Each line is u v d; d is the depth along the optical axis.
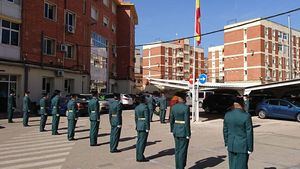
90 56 38.84
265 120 24.58
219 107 30.14
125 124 20.41
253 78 72.25
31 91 27.19
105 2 46.72
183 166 8.38
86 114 25.45
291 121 23.89
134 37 60.06
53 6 31.02
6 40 25.55
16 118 22.55
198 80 22.56
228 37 77.56
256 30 72.38
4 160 9.81
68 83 33.62
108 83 46.88
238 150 6.72
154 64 98.75
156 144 12.91
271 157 10.71
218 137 15.31
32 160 9.83
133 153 10.98
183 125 8.31
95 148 11.87
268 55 73.56
